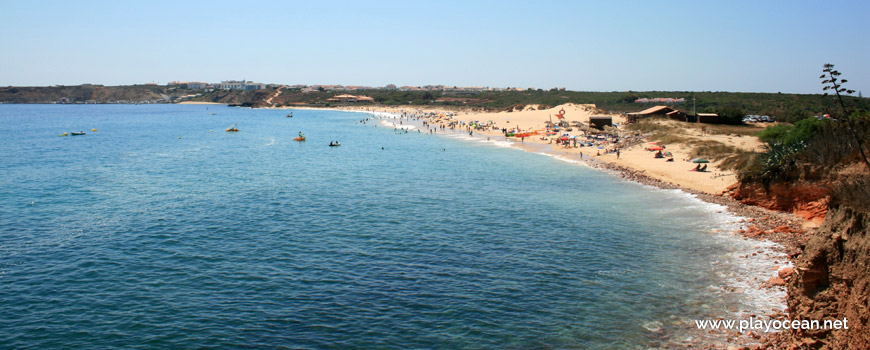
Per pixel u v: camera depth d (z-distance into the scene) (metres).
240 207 49.84
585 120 155.38
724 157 68.19
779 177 44.19
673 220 42.91
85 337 24.58
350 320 26.11
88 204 51.34
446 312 26.89
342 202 51.94
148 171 73.94
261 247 37.53
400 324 25.67
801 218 41.16
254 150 102.88
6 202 52.25
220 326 25.56
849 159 40.41
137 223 43.88
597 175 67.00
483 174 69.19
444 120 191.75
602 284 29.92
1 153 96.06
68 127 171.75
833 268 19.70
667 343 23.30
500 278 31.25
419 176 68.00
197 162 84.12
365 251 36.56
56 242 38.66
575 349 23.14
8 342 24.03
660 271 31.55
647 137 101.31
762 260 32.38
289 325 25.67
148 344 23.94
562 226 42.12
